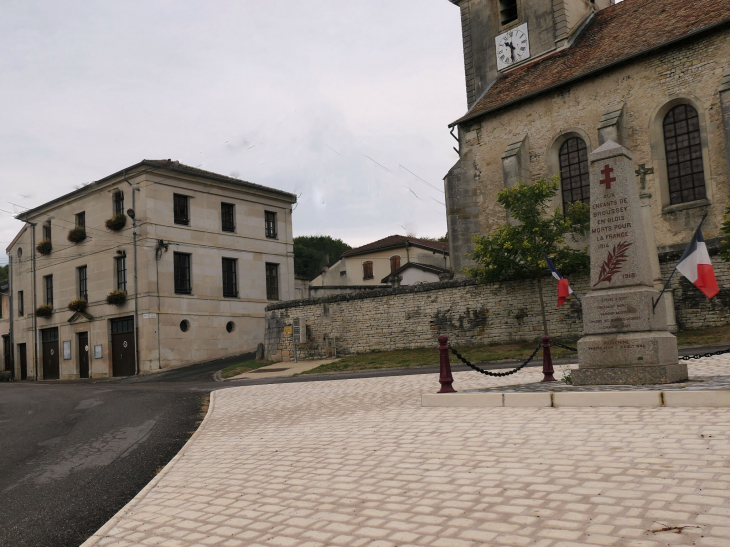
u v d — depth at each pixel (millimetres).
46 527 4879
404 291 24344
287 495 4965
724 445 5062
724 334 16734
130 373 30578
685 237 21844
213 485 5578
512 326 21875
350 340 25562
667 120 22766
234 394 14258
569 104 25141
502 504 4125
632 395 7328
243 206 34594
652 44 22969
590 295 9422
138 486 6098
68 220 34719
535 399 8062
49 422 11461
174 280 30984
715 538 3221
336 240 75312
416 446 6324
